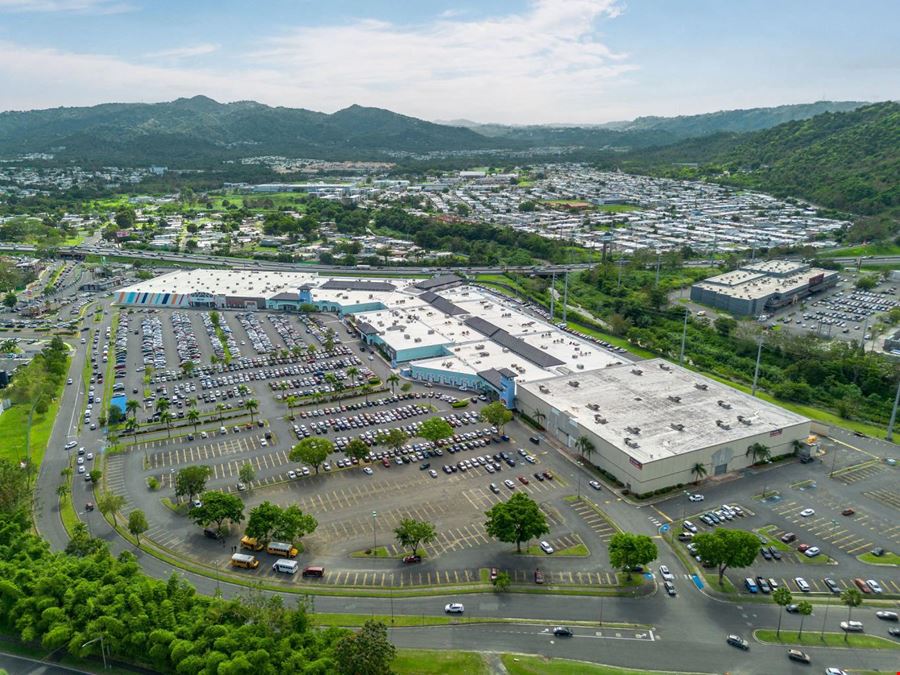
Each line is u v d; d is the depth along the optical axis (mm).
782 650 137000
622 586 156875
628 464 199500
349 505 191875
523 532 162125
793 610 149500
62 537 176500
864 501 196500
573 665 131375
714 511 189500
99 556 154875
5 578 145875
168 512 189250
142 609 136125
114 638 130375
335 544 172750
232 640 125812
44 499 195625
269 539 173875
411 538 161625
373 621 129875
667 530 179625
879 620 147375
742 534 157625
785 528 181875
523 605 149875
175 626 132125
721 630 142750
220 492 179375
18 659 134500
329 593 153625
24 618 135250
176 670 126250
